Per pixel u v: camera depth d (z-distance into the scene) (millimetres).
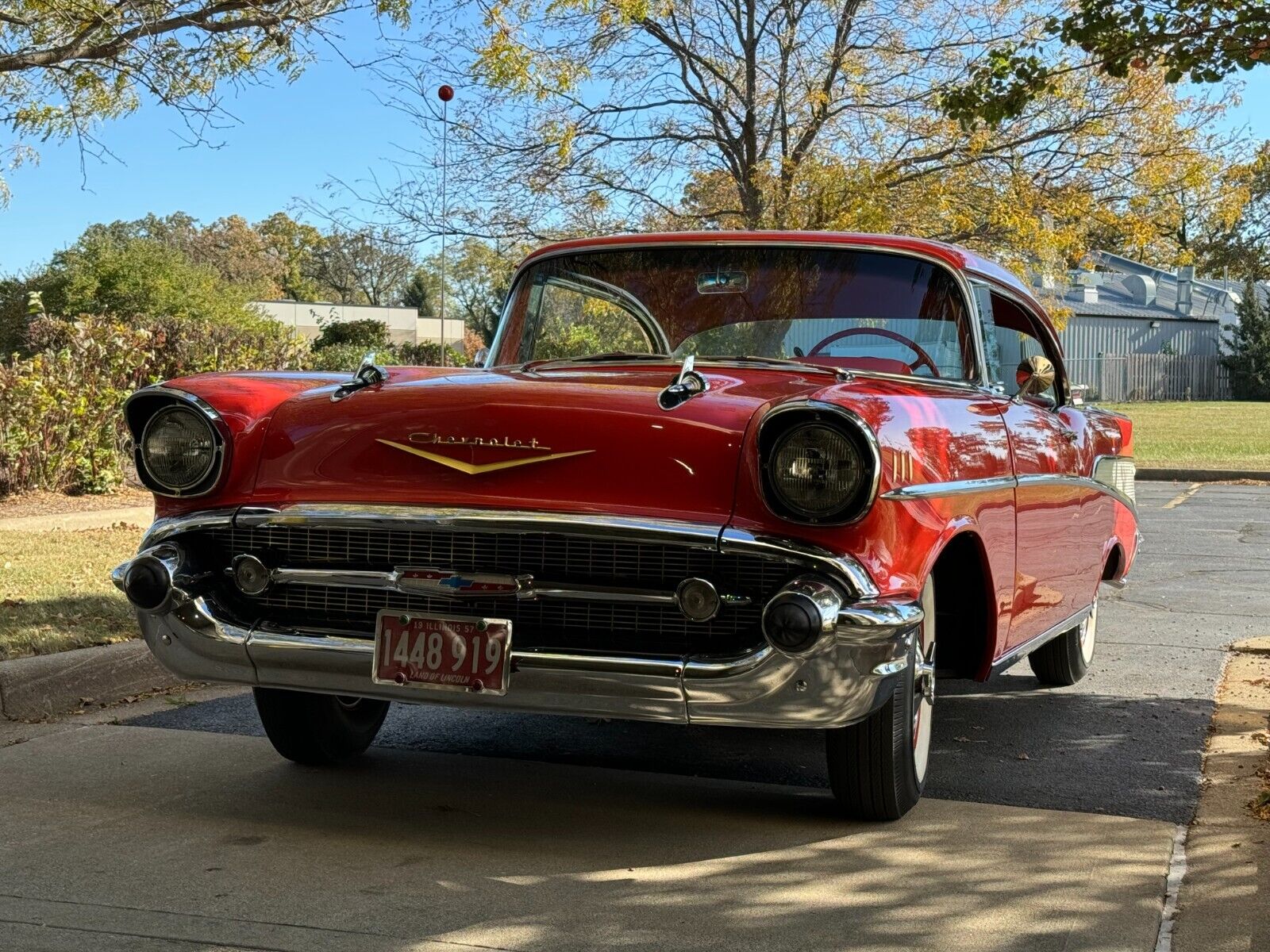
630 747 4934
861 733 3770
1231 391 51062
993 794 4340
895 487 3422
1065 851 3721
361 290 71125
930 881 3473
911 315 4531
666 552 3387
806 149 18438
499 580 3455
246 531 3730
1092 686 6133
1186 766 4707
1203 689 6066
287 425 3785
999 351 4926
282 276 74625
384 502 3566
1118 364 49188
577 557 3441
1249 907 3291
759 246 4707
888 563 3400
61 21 9867
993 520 4156
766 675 3324
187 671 3809
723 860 3631
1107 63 6270
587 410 3514
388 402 3711
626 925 3150
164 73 10055
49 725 5094
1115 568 6371
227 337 13711
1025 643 4828
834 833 3885
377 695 3598
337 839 3768
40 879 3412
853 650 3312
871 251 4637
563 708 3465
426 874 3480
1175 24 6078
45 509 11109
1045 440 4863
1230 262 64812
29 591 7203
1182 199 19078
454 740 4988
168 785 4277
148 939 3031
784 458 3320
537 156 18203
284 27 10000
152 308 28469
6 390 11492
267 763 4566
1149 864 3615
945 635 4355
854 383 3736
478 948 3002
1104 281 59375
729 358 4316
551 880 3455
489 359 4988
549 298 4934
